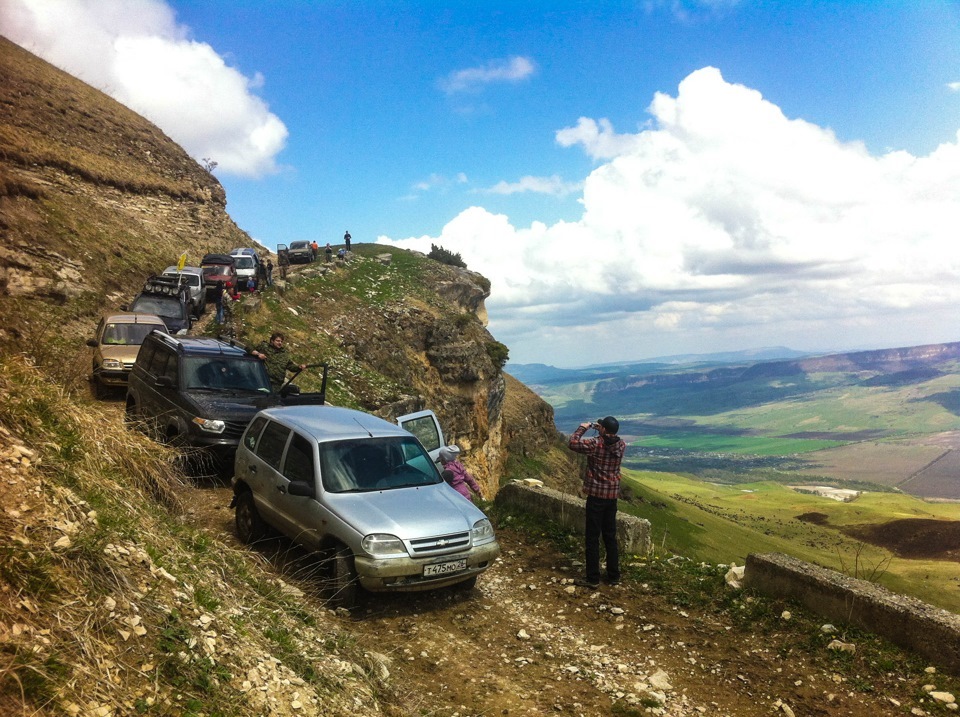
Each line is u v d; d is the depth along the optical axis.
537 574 8.11
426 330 39.62
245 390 10.81
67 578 3.33
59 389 5.79
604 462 7.65
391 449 7.48
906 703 5.07
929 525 115.25
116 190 43.19
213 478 9.96
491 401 44.06
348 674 4.47
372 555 6.09
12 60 49.78
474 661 5.64
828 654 5.82
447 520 6.64
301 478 6.98
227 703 3.29
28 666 2.63
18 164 35.69
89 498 4.35
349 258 54.59
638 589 7.54
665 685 5.39
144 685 3.06
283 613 4.91
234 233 53.97
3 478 3.79
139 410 11.19
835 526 130.38
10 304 12.21
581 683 5.38
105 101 56.41
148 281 25.36
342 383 24.19
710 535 73.81
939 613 5.70
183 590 4.07
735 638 6.35
